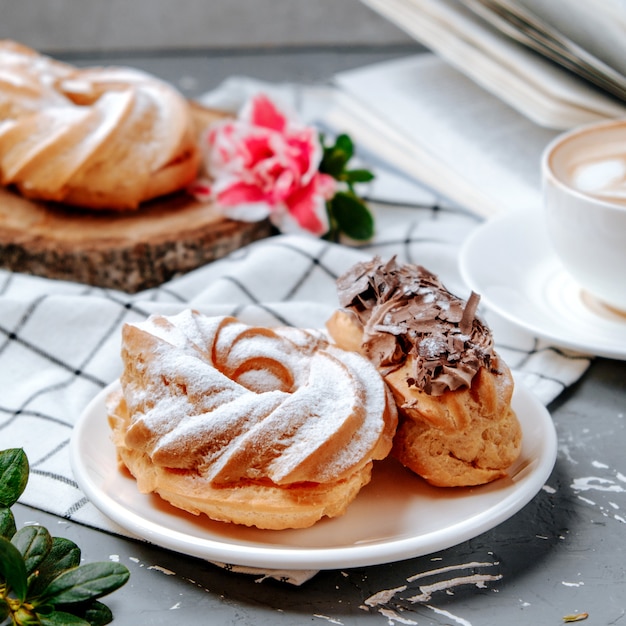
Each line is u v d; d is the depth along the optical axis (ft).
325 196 2.43
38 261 2.35
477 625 1.72
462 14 2.59
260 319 2.16
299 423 1.78
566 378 2.07
